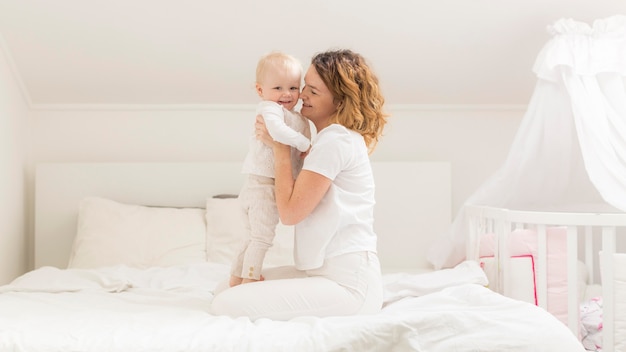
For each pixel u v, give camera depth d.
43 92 3.40
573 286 2.28
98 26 3.02
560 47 2.58
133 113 3.52
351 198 1.90
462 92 3.48
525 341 1.53
